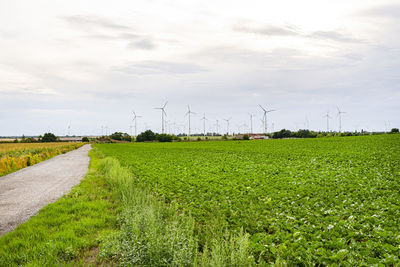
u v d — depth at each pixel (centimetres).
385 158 2358
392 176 1489
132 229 652
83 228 770
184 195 1151
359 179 1443
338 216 820
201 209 928
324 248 601
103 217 877
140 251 539
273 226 732
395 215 817
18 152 4488
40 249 619
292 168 2044
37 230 757
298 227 738
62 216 875
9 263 573
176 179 1598
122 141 14800
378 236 652
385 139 5188
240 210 889
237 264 472
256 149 4634
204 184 1398
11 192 1326
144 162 2758
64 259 603
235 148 5178
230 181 1478
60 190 1357
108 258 596
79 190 1260
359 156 2627
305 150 3897
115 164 2114
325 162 2375
